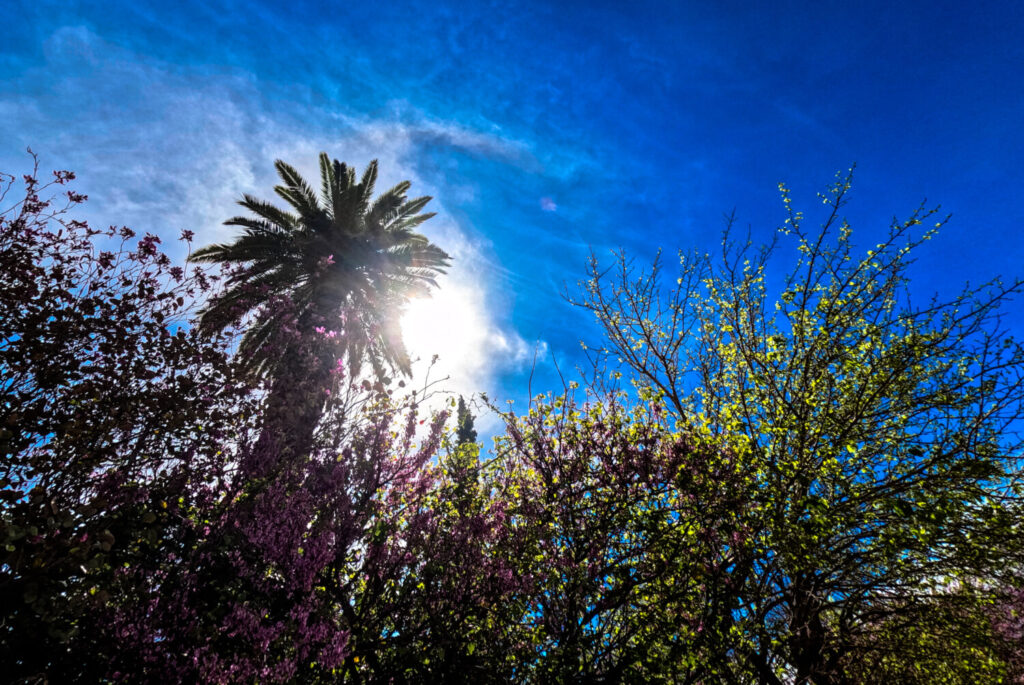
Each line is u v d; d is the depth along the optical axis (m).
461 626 5.38
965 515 5.48
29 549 4.10
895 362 6.09
